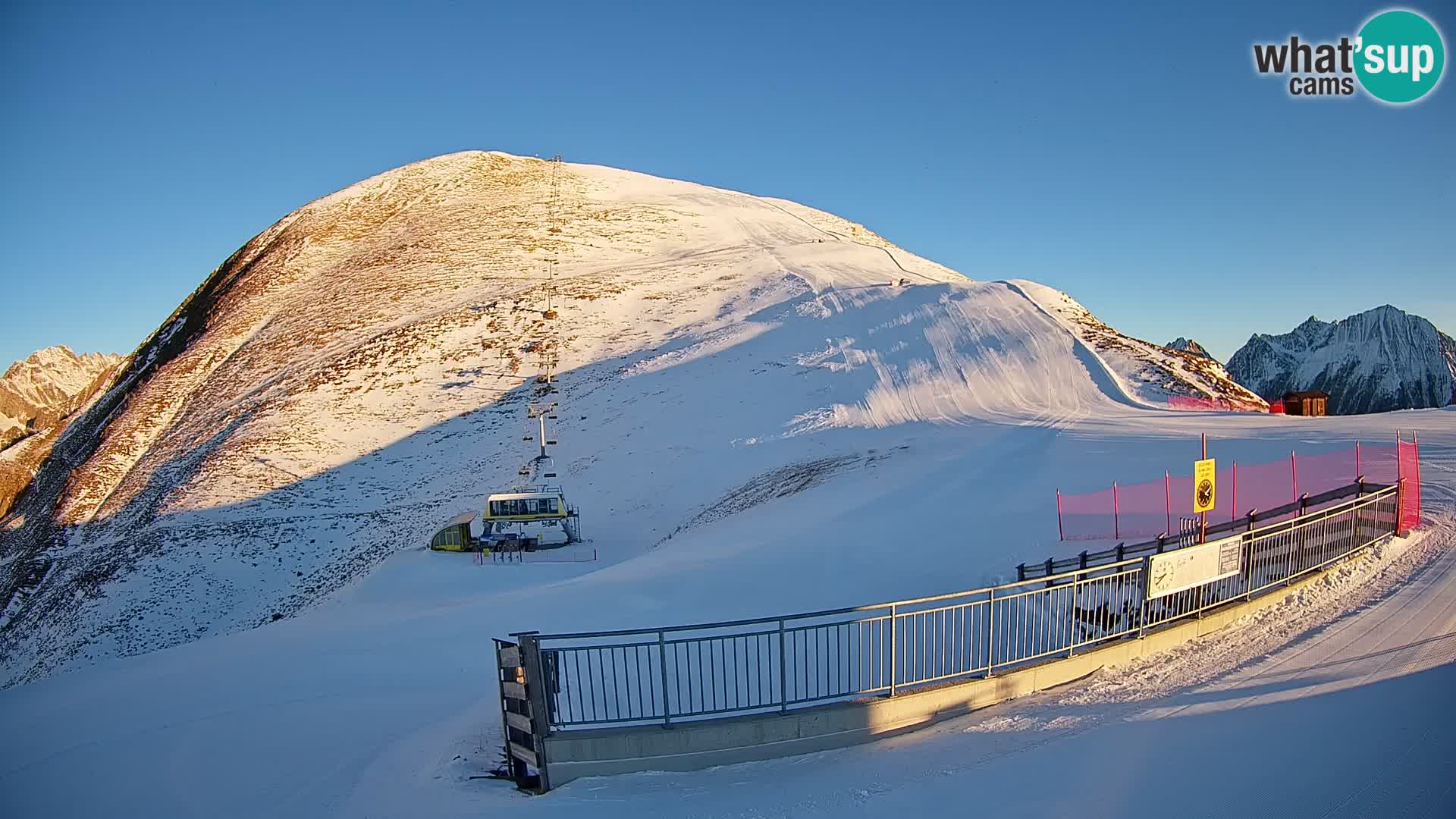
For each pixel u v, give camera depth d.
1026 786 6.50
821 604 15.17
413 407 56.72
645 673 11.58
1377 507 13.98
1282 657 9.02
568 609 18.62
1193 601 10.55
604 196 110.38
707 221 101.88
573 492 42.25
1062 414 38.47
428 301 74.50
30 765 11.84
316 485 48.03
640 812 7.02
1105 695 8.59
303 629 23.53
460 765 9.42
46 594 43.47
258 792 9.68
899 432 38.72
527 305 70.12
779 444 41.59
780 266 77.69
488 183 112.94
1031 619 11.74
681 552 24.39
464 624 18.84
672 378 54.84
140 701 15.77
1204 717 7.48
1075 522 18.78
